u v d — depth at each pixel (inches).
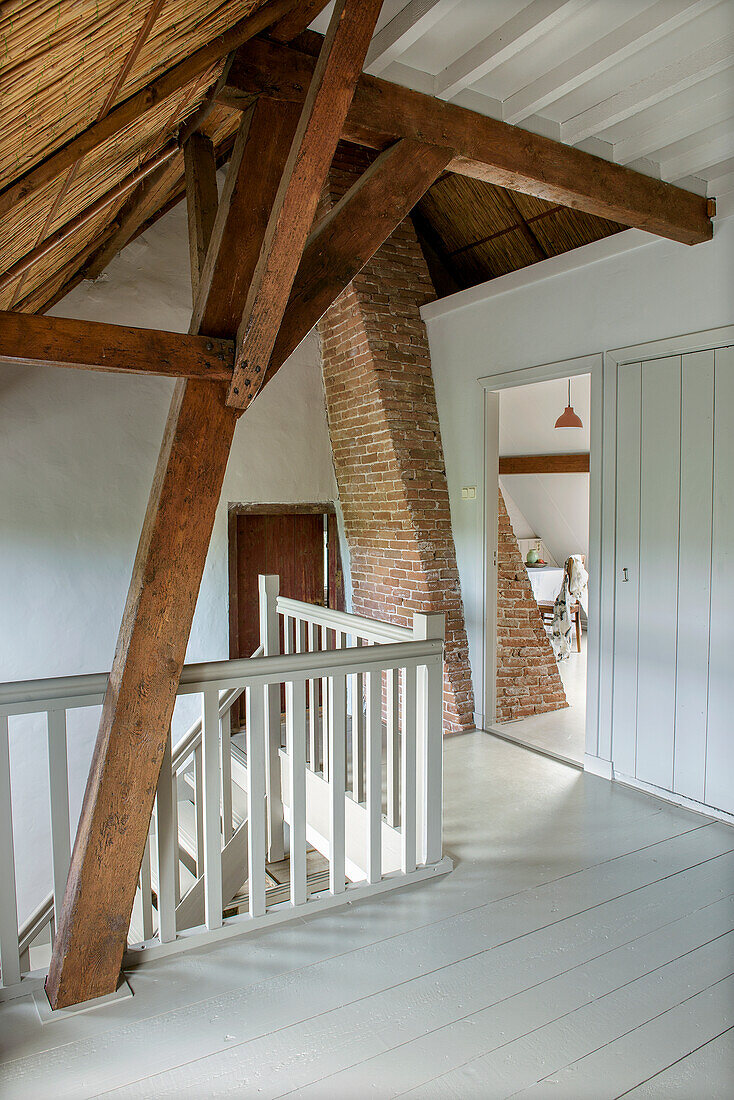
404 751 113.4
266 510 214.7
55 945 89.0
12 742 175.5
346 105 65.9
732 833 133.2
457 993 88.6
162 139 100.0
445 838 131.3
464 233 221.5
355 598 232.1
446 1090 74.2
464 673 201.9
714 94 107.2
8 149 68.1
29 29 52.1
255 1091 74.2
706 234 133.7
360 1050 79.7
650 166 126.6
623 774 158.2
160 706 86.1
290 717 104.2
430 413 205.9
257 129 83.7
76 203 102.7
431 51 99.1
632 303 150.1
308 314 91.7
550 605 320.8
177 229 196.4
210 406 83.4
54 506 180.7
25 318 73.0
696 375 138.3
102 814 84.2
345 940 99.7
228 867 146.0
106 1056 78.9
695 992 88.9
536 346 173.3
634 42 93.4
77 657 185.6
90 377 183.6
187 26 71.9
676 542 143.9
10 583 176.7
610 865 120.9
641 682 152.9
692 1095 73.5
